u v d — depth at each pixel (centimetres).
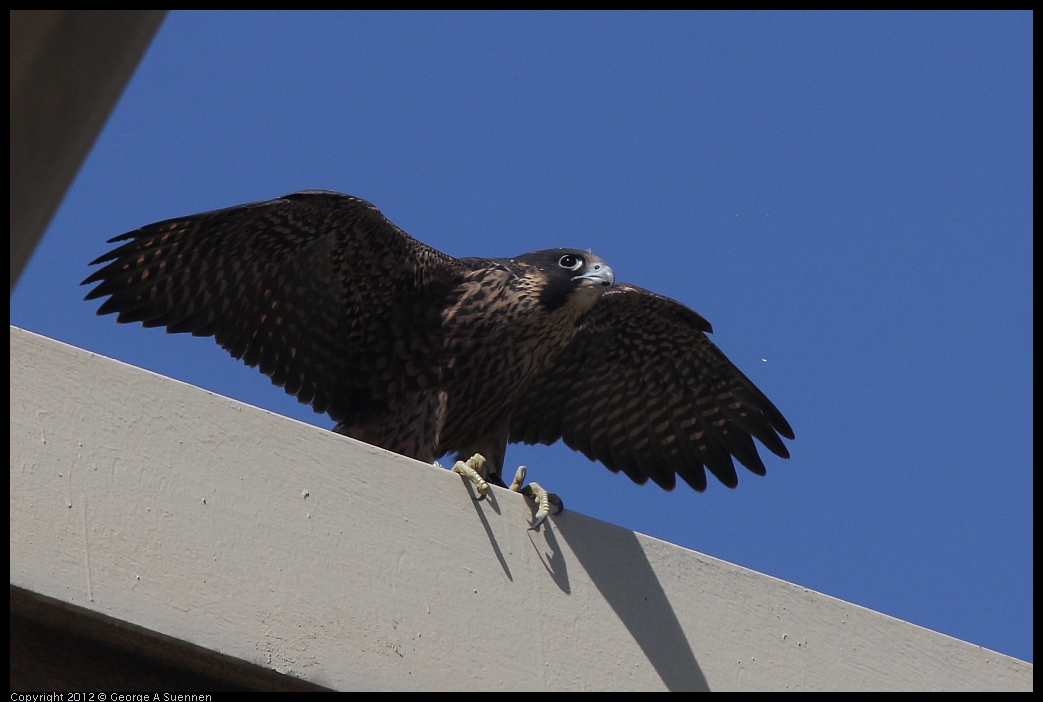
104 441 825
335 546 889
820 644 1090
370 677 861
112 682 829
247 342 1353
